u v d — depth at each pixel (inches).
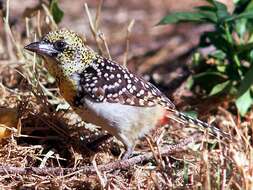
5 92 467.8
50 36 407.8
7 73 507.2
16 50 521.0
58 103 454.0
